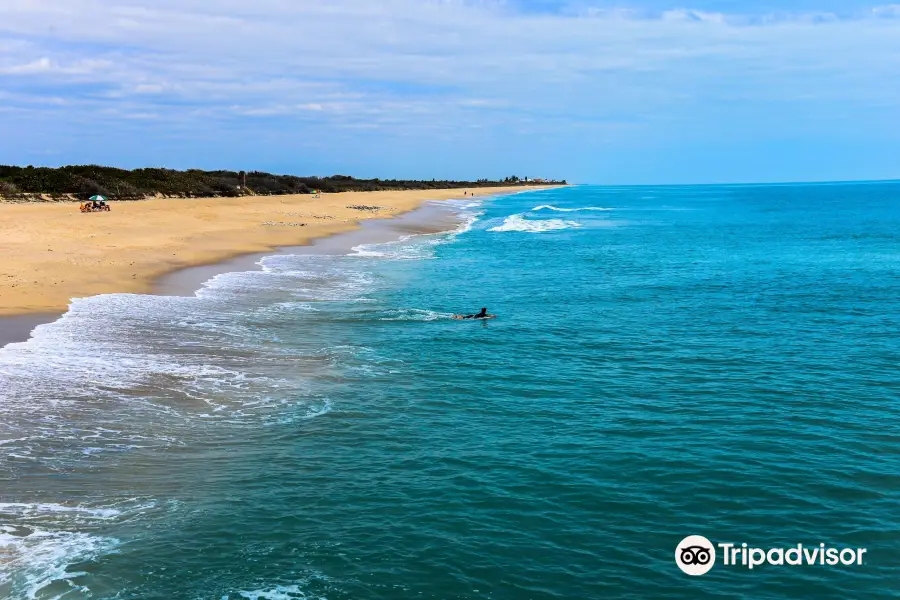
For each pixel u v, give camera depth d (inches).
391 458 477.4
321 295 1071.6
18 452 453.7
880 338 837.2
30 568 335.6
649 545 378.6
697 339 829.2
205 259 1374.3
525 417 562.3
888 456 490.6
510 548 370.9
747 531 394.6
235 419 534.3
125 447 472.1
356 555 359.3
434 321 907.4
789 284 1263.5
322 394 601.3
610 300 1088.2
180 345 723.4
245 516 393.1
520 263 1547.7
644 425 547.5
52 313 818.2
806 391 633.6
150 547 358.6
